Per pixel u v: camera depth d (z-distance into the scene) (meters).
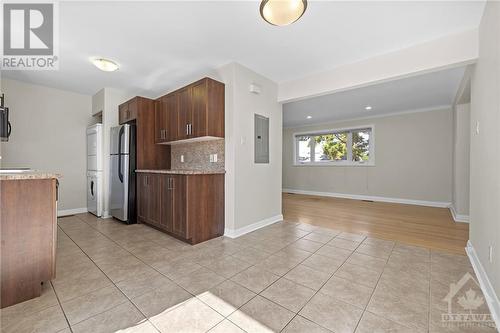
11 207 1.53
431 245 2.64
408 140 5.34
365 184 5.97
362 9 1.91
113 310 1.46
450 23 2.08
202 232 2.76
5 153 3.52
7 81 3.53
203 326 1.32
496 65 1.54
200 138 3.06
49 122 3.93
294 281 1.83
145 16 2.00
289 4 1.57
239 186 2.99
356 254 2.38
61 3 1.83
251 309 1.48
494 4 1.60
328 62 2.91
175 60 2.88
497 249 1.47
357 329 1.30
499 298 1.41
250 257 2.30
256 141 3.27
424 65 2.40
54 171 3.98
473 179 2.24
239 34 2.30
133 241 2.77
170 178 2.87
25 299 1.56
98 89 4.03
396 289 1.72
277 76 3.38
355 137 6.18
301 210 4.61
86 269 2.03
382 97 4.27
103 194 3.93
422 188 5.18
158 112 3.71
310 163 6.97
